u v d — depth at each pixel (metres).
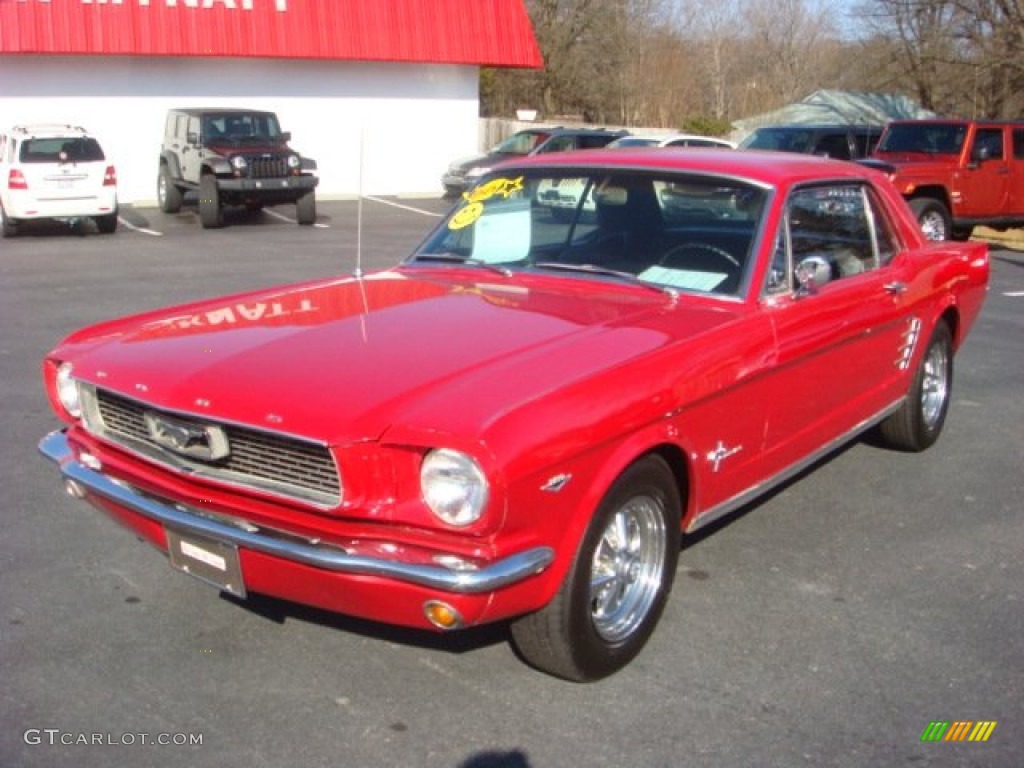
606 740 3.47
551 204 5.02
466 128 26.86
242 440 3.42
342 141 25.53
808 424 4.86
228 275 13.45
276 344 3.83
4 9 20.86
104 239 17.31
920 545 5.09
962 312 6.49
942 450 6.56
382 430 3.18
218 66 23.67
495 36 26.14
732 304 4.37
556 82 49.66
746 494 4.52
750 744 3.46
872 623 4.30
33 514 5.27
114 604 4.34
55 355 4.11
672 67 49.38
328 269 14.09
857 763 3.37
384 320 4.09
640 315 4.18
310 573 3.31
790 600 4.48
